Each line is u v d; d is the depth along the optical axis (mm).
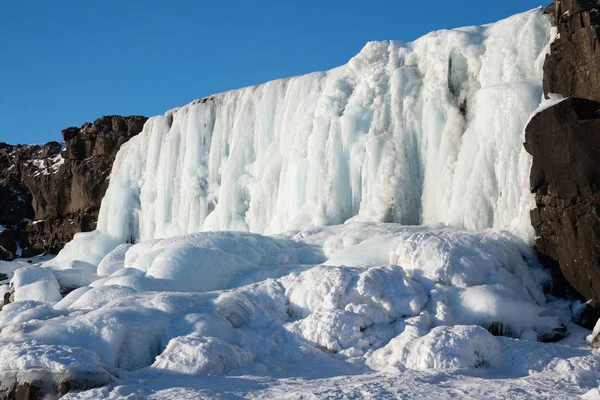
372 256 14414
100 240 27391
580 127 13156
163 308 11852
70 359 9594
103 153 31656
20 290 17078
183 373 10164
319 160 20141
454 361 10234
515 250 14062
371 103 19984
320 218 19578
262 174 23172
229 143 25031
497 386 8977
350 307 11922
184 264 14773
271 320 12234
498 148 15891
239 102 24984
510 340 11352
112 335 10867
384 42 20734
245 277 14898
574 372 9562
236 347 10945
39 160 36125
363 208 19188
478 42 18250
